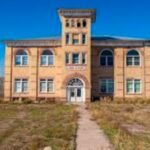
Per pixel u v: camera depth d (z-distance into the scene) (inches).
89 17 2223.2
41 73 2265.0
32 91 2257.6
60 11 2209.6
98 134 790.5
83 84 2191.2
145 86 2236.7
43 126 939.3
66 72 2199.8
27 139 723.4
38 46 2278.5
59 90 2234.3
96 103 2004.2
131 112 1445.6
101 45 2260.1
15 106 1795.0
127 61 2261.3
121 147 622.2
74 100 2187.5
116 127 889.5
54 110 1546.5
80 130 857.5
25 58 2285.9
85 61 2203.5
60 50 2267.5
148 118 1224.8
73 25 2226.9
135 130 905.5
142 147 628.4
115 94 2236.7
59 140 697.0
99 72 2250.2
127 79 2247.8
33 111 1507.1
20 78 2268.7
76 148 623.8
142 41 2249.0
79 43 2215.8
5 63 2273.6
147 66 2249.0
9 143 682.2
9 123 1043.9
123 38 2348.7
